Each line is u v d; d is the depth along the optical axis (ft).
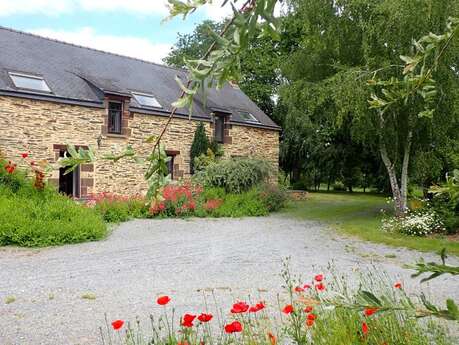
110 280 19.89
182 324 8.59
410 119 35.63
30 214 29.50
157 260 24.27
